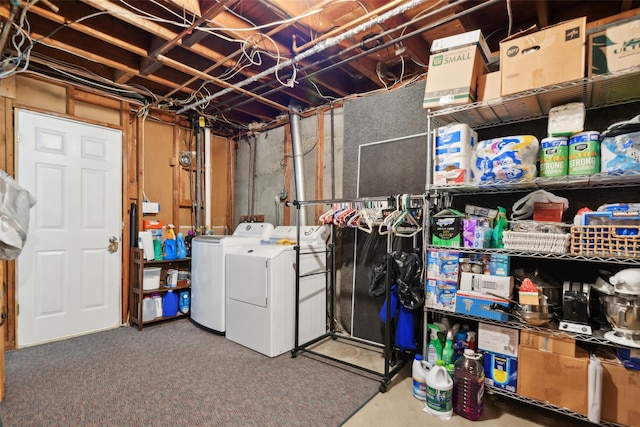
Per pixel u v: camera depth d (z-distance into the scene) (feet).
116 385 6.86
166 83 9.98
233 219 14.80
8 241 5.68
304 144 11.90
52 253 9.41
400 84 9.99
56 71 9.45
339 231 10.34
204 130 13.39
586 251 5.14
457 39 6.34
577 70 5.13
